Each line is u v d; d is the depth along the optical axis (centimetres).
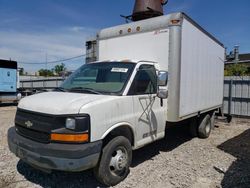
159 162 557
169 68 572
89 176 468
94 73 519
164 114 568
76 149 359
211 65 836
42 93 475
